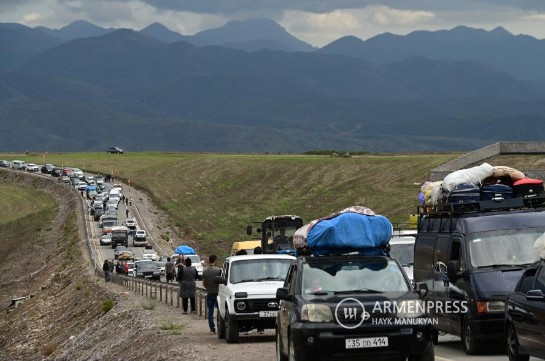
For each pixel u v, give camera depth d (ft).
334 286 114.83
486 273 132.77
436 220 153.48
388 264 118.11
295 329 109.81
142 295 357.41
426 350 109.70
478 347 131.95
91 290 436.76
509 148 585.22
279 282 170.81
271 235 326.85
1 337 438.40
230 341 167.73
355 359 109.09
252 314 165.48
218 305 178.81
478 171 149.59
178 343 173.78
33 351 345.51
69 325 372.38
